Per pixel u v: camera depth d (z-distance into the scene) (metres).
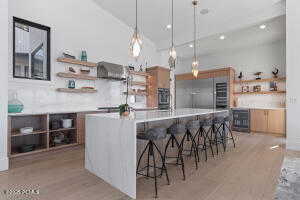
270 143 4.63
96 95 5.11
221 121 3.85
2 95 2.79
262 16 4.55
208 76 7.01
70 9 4.56
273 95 6.29
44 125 3.75
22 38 3.86
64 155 3.62
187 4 4.52
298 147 3.97
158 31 6.16
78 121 4.21
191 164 3.12
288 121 4.09
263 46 6.52
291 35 4.05
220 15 4.96
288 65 4.11
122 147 2.27
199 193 2.17
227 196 2.10
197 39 5.89
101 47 5.26
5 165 2.83
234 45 6.57
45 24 4.10
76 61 4.46
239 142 4.75
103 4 5.04
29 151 3.47
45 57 4.21
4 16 2.80
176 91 7.94
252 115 6.12
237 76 7.06
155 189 2.14
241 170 2.85
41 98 4.04
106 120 2.55
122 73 5.20
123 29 5.90
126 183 2.18
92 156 2.81
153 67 6.54
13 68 3.67
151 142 2.35
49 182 2.45
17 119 3.68
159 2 4.55
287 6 4.08
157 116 2.70
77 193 2.18
